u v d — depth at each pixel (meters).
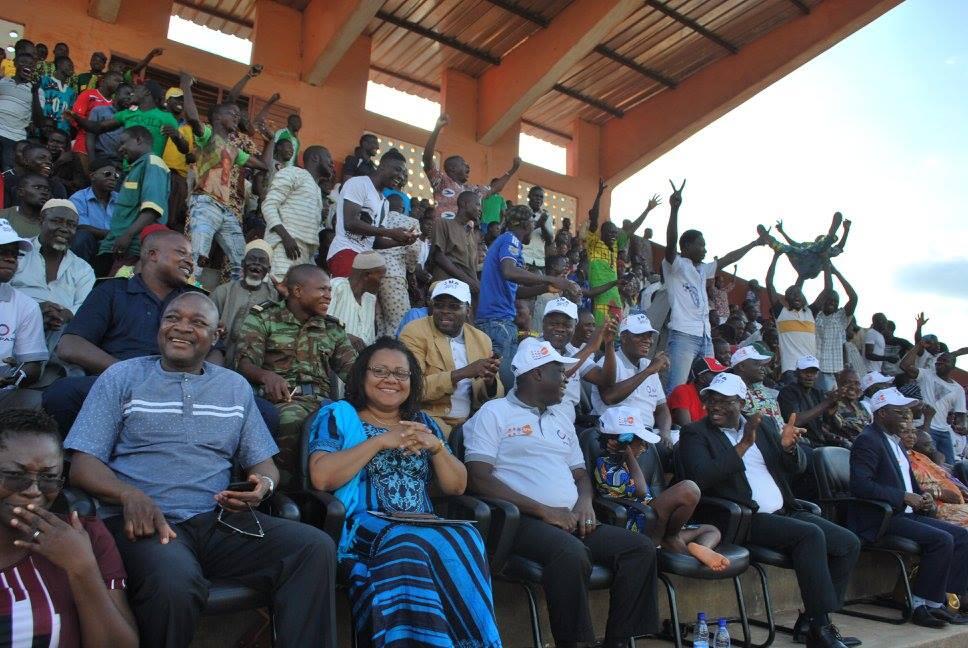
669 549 4.37
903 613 5.75
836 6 13.22
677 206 7.22
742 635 5.04
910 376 9.70
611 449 4.56
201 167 6.24
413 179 13.53
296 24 12.52
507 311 5.91
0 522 2.24
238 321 4.20
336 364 4.31
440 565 3.02
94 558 2.28
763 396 6.58
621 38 13.88
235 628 3.28
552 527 3.80
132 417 2.88
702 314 7.23
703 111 14.75
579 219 15.80
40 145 6.11
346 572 3.09
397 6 12.61
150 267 3.73
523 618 4.28
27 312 3.98
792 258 9.97
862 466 5.84
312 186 6.47
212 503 2.94
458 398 4.78
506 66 13.96
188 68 11.56
